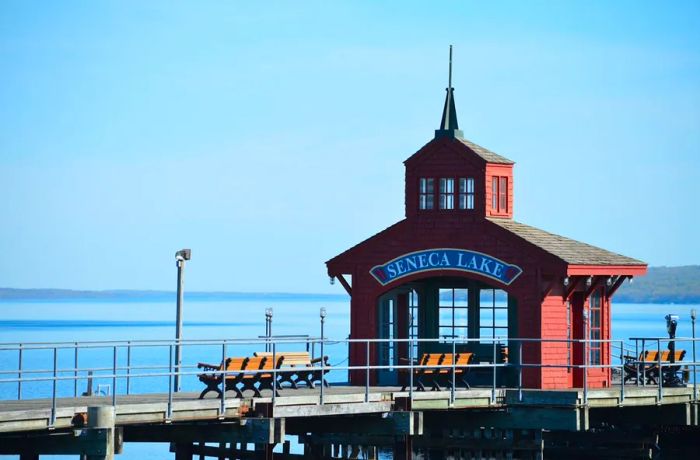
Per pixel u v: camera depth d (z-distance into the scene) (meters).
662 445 139.62
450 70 141.50
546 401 119.75
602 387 135.38
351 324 139.75
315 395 110.00
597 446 138.38
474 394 118.81
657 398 129.12
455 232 136.00
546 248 132.00
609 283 139.38
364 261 139.50
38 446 97.44
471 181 136.12
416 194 137.75
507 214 138.62
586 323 136.12
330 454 139.75
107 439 95.69
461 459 126.88
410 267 137.50
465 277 135.75
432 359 120.31
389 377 138.50
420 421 114.56
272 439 104.88
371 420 114.88
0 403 103.94
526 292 132.38
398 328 139.38
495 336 135.25
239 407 105.06
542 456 127.81
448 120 140.50
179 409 101.31
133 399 109.31
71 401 106.69
